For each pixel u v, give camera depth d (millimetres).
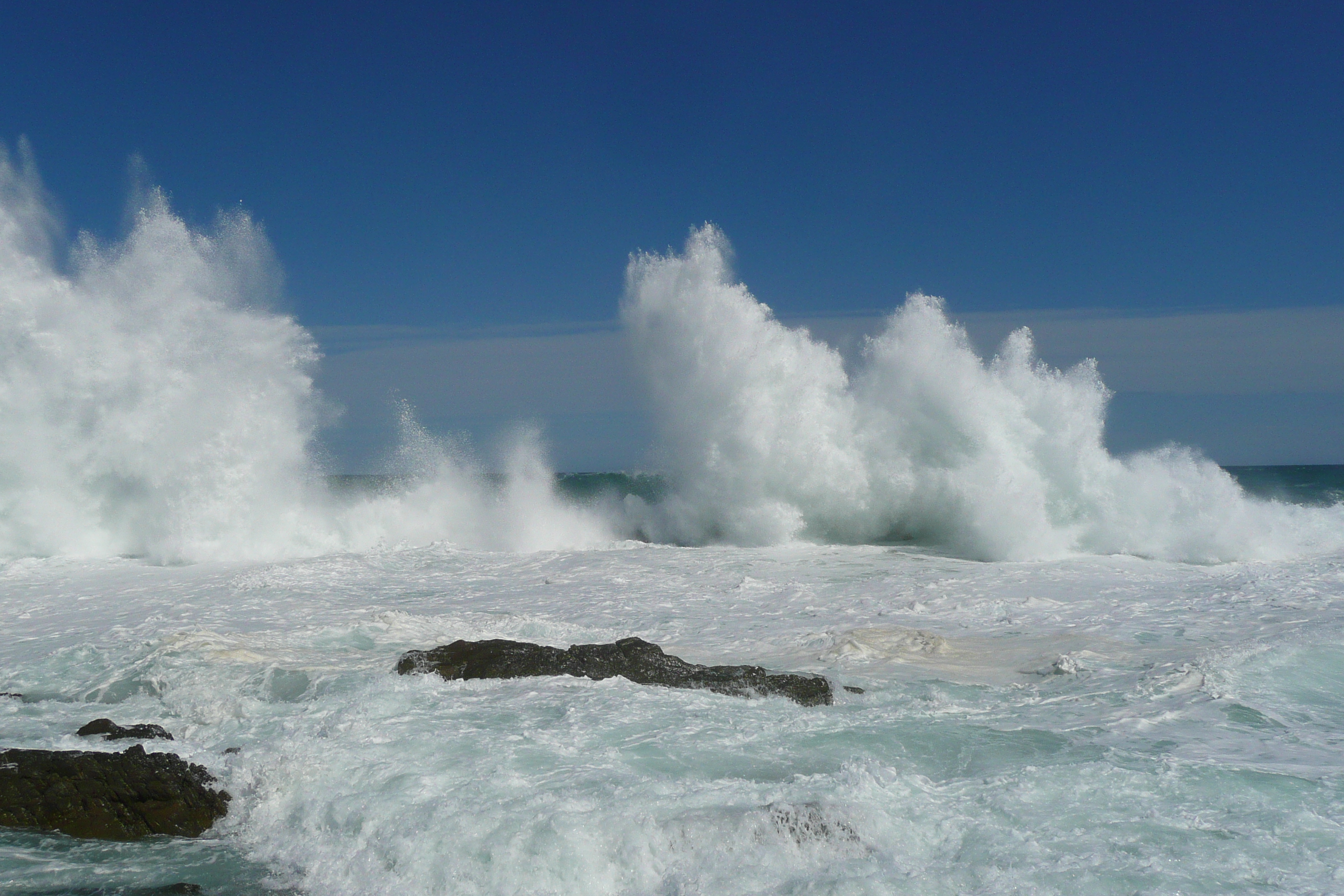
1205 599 11742
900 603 12062
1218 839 4555
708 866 4434
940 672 8344
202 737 6594
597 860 4512
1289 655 8320
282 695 7766
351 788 5465
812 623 10883
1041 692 7527
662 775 5559
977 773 5645
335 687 7723
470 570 15391
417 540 18578
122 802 5508
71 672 8711
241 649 8930
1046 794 5160
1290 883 4102
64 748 6324
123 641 10266
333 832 5145
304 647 9406
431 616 10844
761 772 5637
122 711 7461
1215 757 5832
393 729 6473
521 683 7730
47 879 4852
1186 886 4074
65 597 13406
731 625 10891
